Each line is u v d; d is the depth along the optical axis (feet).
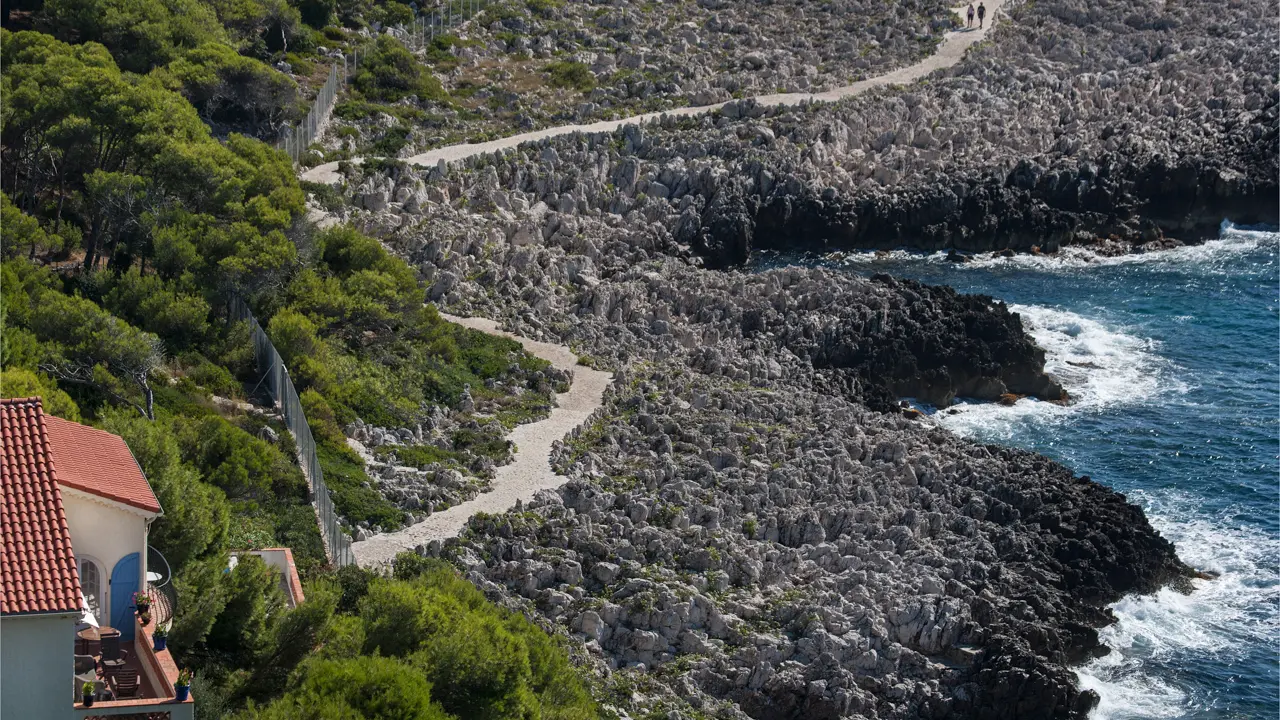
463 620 190.19
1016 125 498.28
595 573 249.14
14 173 340.39
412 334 328.08
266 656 174.81
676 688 231.09
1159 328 404.98
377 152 427.74
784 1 593.01
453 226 388.78
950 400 361.10
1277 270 450.71
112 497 157.07
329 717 153.79
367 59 479.41
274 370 282.77
